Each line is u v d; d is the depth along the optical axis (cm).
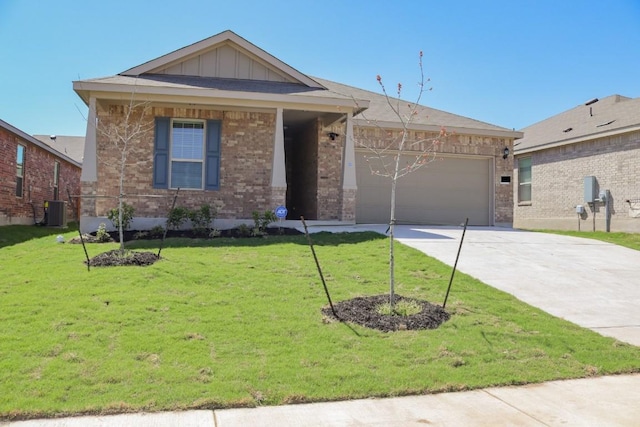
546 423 405
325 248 1033
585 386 488
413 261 947
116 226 1223
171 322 589
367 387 457
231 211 1405
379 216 1631
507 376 497
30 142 1830
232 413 407
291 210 1858
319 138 1546
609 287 870
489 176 1758
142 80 1313
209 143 1398
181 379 453
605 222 1752
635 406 442
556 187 1969
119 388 433
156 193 1364
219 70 1480
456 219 1720
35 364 470
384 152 1627
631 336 640
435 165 1702
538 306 748
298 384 455
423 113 1811
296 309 655
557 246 1241
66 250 1002
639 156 1636
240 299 687
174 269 818
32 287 711
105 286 716
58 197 2197
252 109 1391
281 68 1500
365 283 796
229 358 504
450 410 426
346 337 570
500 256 1062
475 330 614
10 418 384
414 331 600
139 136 1359
